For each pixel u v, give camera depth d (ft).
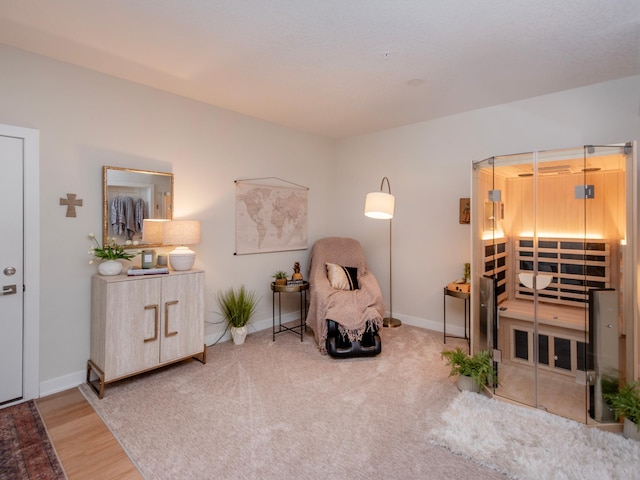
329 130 14.90
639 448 6.14
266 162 13.57
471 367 8.37
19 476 5.61
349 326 10.48
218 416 7.31
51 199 8.43
